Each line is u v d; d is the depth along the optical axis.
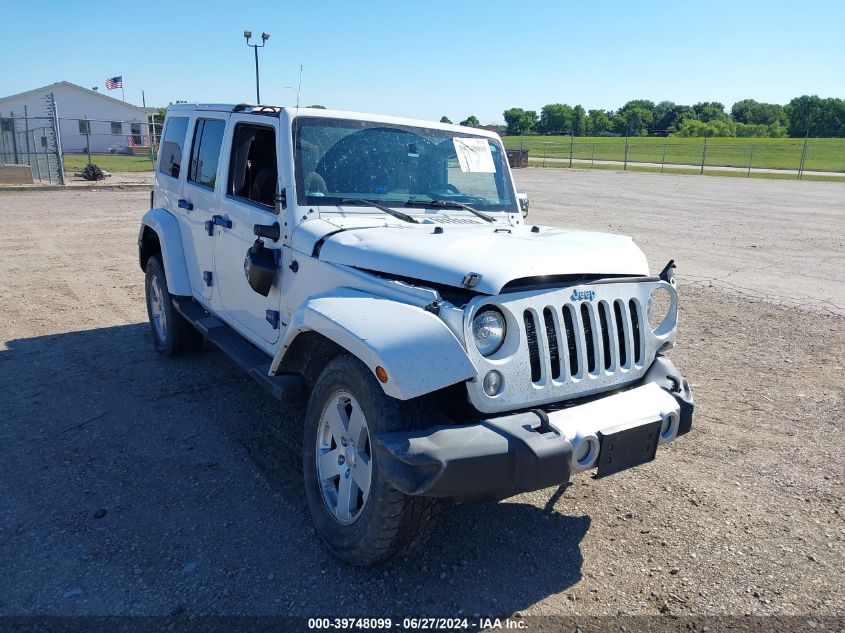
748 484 4.27
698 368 6.40
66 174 28.47
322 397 3.36
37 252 11.13
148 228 6.16
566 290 3.26
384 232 3.74
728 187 30.84
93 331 6.99
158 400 5.25
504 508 3.91
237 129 4.77
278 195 4.07
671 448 4.74
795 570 3.43
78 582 3.15
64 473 4.13
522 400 3.09
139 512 3.73
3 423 4.79
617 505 3.99
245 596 3.10
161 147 6.42
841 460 4.61
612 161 57.44
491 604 3.11
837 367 6.47
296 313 3.41
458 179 4.71
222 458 4.37
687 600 3.18
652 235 14.85
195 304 5.71
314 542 3.51
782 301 9.01
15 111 53.91
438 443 2.75
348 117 4.36
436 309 2.98
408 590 3.18
